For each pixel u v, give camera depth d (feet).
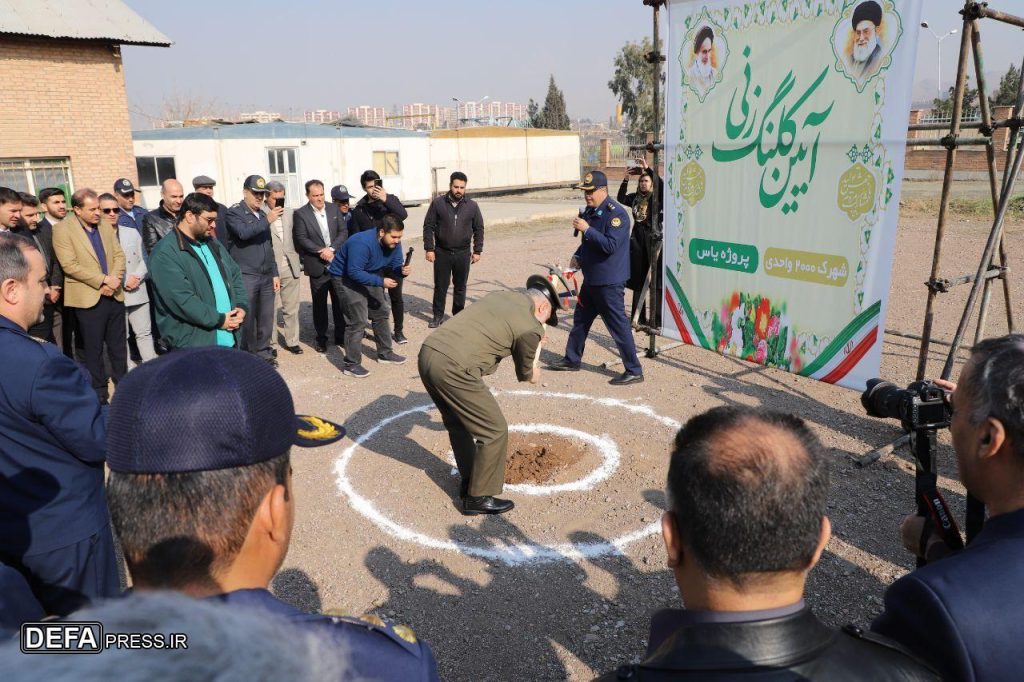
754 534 3.53
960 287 33.73
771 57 17.22
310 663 2.39
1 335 7.56
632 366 21.24
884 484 14.70
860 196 16.02
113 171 42.42
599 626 10.69
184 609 2.23
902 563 11.97
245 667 2.13
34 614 5.34
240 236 21.63
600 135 172.65
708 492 3.65
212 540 3.32
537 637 10.48
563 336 26.91
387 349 23.84
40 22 38.11
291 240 24.72
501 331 13.23
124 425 3.33
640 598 11.32
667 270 21.56
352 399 20.44
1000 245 15.76
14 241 8.05
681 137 20.07
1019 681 3.90
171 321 16.08
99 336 19.49
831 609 10.87
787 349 18.39
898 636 4.25
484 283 38.04
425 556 12.59
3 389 7.33
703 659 3.50
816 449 3.87
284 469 3.65
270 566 3.65
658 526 13.41
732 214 19.12
